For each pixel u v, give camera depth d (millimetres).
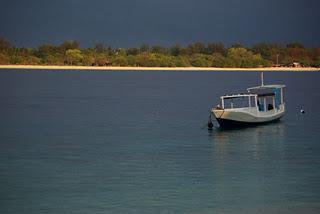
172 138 89125
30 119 113250
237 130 96875
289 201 54438
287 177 63062
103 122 110062
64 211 51344
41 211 51438
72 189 57906
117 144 83562
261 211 51719
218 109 93625
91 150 78500
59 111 129375
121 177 62688
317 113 127625
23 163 69625
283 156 74625
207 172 65188
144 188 58281
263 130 97125
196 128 100688
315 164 69688
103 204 53219
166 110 134875
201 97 177000
